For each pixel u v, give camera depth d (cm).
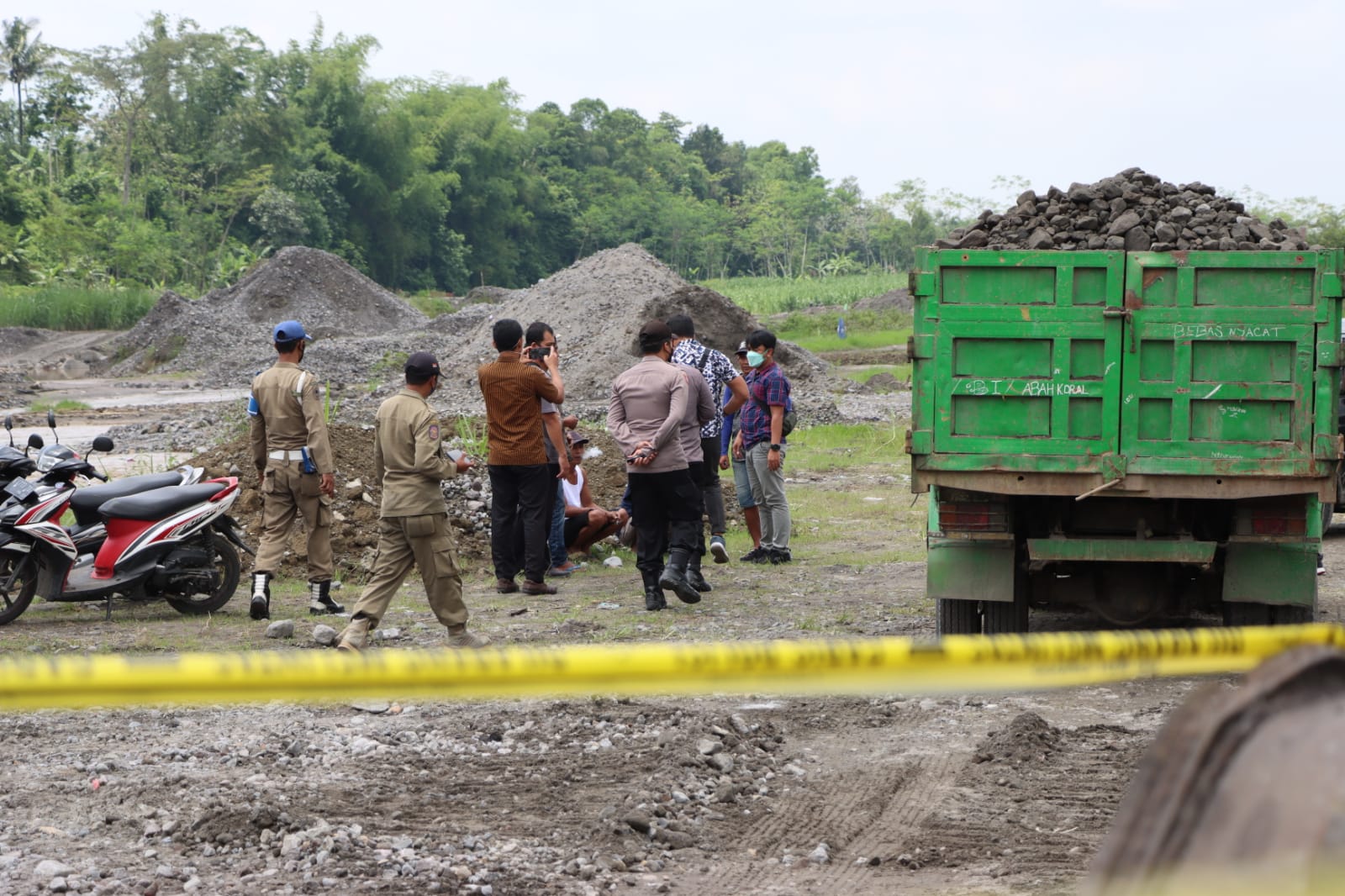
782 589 1410
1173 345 962
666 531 1466
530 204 18850
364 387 4391
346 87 15025
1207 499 1016
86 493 1259
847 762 780
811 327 8788
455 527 1606
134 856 608
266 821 641
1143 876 143
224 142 14012
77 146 14162
